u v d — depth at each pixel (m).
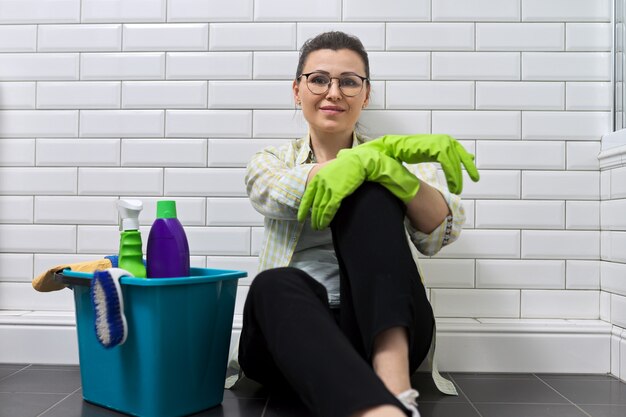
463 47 1.71
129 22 1.74
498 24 1.71
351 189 1.03
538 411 1.28
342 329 1.05
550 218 1.70
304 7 1.71
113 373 1.25
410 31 1.71
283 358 0.90
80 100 1.75
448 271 1.70
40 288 1.38
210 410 1.28
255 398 1.38
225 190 1.73
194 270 1.43
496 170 1.71
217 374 1.30
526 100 1.71
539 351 1.62
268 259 1.35
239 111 1.72
